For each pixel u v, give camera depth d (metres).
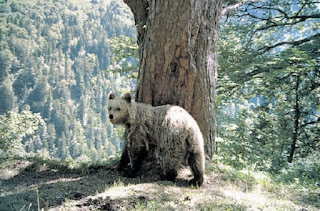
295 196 6.40
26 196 5.57
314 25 18.39
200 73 7.52
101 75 162.50
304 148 18.64
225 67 14.57
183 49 7.30
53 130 93.94
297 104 17.97
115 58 17.67
